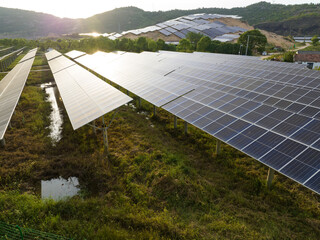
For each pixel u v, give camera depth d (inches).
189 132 833.5
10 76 1594.5
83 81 1128.8
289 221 440.1
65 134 849.5
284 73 1086.4
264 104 650.2
